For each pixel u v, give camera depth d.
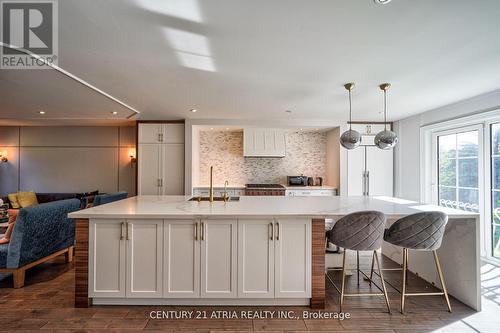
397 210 2.44
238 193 5.46
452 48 2.11
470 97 3.53
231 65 2.46
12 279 2.87
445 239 2.56
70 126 6.29
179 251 2.25
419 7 1.58
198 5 1.57
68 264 3.33
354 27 1.81
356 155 5.23
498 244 3.36
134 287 2.25
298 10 1.62
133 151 6.31
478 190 3.59
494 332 1.95
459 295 2.40
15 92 3.31
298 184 5.82
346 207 2.58
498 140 3.36
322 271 2.26
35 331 1.94
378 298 2.46
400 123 5.09
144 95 3.46
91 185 6.31
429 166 4.45
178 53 2.21
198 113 4.61
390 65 2.46
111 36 1.93
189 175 5.12
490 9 1.59
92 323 2.04
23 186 6.24
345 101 3.75
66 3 1.54
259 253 2.26
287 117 4.95
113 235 2.25
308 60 2.35
